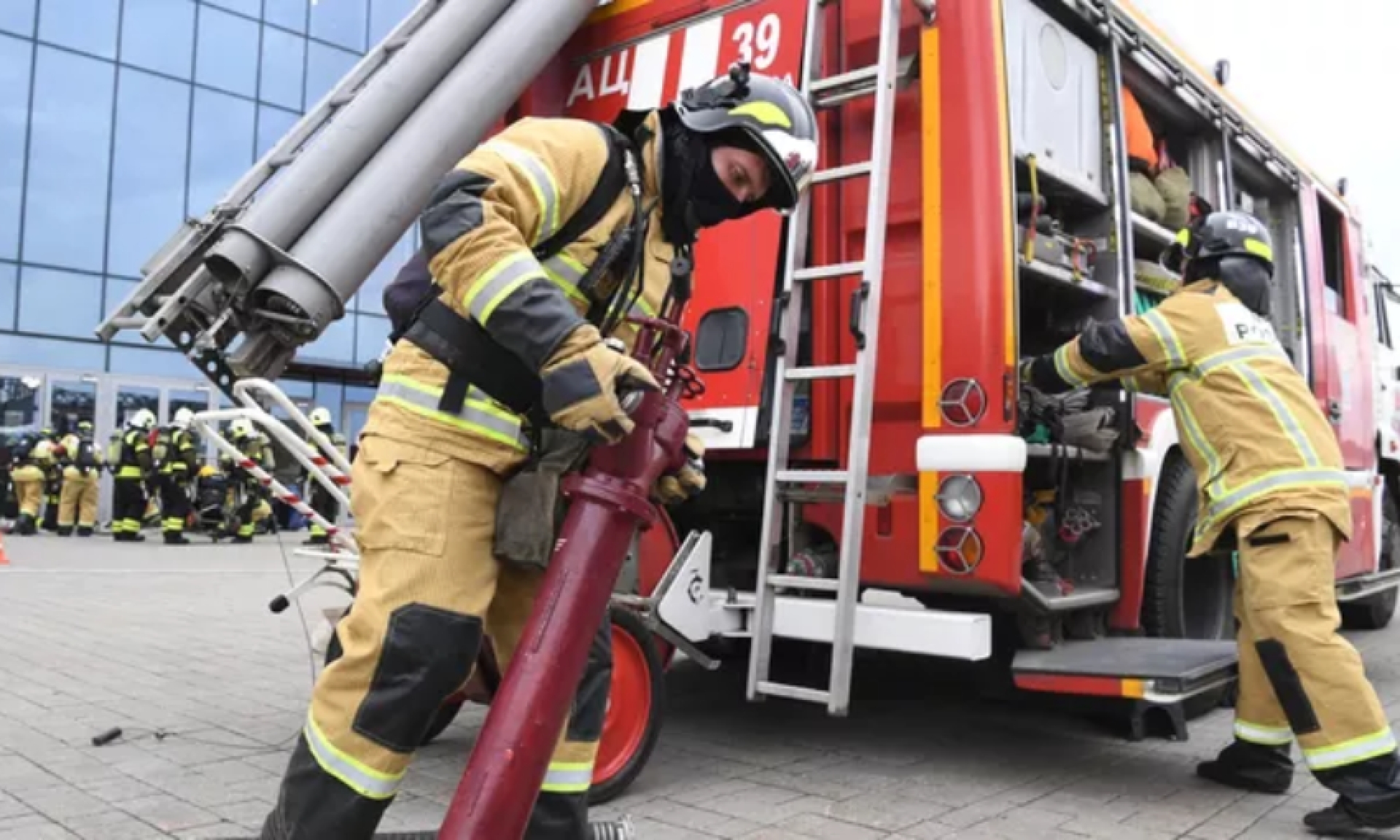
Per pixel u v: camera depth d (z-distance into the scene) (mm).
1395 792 3461
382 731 1984
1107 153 5012
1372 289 8672
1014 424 3936
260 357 3869
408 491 2053
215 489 16141
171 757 4207
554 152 2062
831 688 3830
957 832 3531
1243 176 6848
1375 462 7934
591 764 2365
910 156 4215
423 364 2127
